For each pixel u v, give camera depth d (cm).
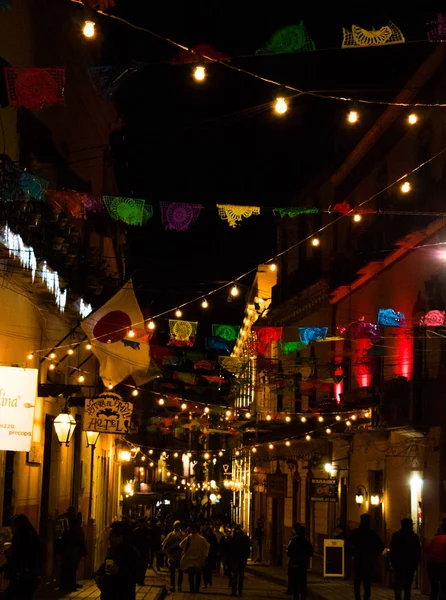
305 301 3859
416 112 2542
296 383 3512
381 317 2486
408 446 2566
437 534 1834
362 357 2875
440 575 1756
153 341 2859
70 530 2117
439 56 2367
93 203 1577
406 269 2661
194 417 4112
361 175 3195
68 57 2330
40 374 2028
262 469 4734
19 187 1540
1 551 1585
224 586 3098
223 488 7319
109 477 3569
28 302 1900
